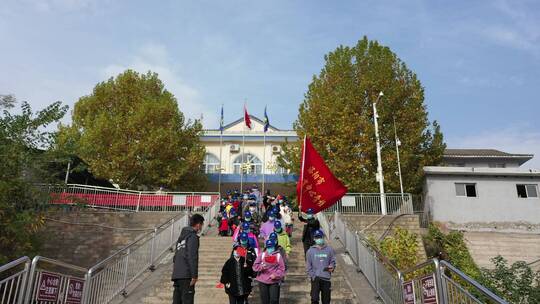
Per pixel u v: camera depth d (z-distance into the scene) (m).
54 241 19.47
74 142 17.31
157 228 13.05
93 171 26.70
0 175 14.09
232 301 7.72
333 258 8.59
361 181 25.52
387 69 27.88
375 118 24.44
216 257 13.05
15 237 14.05
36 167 15.62
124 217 20.91
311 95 28.97
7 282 6.05
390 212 22.94
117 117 27.98
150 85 31.06
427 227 25.48
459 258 20.86
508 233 24.09
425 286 7.10
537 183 26.06
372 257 10.60
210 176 35.38
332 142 26.25
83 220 20.30
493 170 26.06
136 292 10.27
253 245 9.44
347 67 28.38
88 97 30.48
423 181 27.25
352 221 21.61
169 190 29.94
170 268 12.16
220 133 38.06
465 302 5.80
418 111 27.56
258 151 38.25
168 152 28.19
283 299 9.95
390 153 26.16
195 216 7.85
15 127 14.91
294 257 13.34
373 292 10.28
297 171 28.11
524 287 13.30
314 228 11.20
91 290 8.48
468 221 25.42
